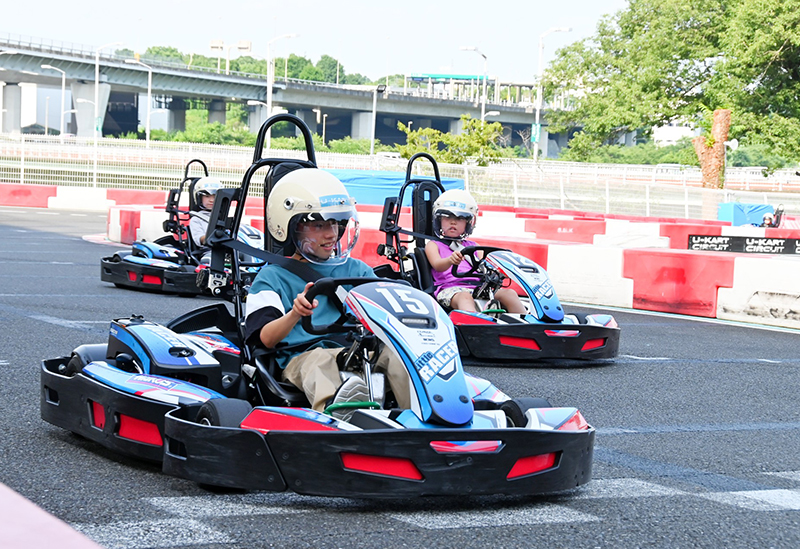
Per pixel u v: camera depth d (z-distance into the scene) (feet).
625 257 35.83
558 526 10.72
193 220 34.96
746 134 108.68
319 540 9.82
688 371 22.75
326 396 11.84
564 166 134.82
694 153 142.82
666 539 10.47
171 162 102.32
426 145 122.01
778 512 11.74
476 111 334.03
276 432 10.80
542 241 40.29
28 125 394.73
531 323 22.25
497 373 21.58
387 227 23.24
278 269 13.57
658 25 120.37
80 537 5.32
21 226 66.03
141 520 10.31
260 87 296.30
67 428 14.06
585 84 130.52
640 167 140.56
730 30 105.50
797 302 31.45
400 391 11.79
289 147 293.23
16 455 13.03
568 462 11.58
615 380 21.18
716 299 33.47
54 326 24.52
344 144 311.27
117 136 383.65
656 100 118.32
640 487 12.65
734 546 10.37
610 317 24.16
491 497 11.84
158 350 13.80
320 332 12.80
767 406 19.02
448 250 23.44
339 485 10.55
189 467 11.43
